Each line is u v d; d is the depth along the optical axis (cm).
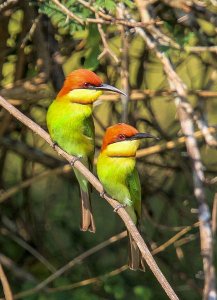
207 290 845
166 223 1347
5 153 1333
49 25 1156
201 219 873
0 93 1146
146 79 1269
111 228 1421
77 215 1414
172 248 1362
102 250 1398
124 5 1033
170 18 1067
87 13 973
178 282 1377
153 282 1390
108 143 928
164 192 1307
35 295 1289
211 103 1338
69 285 1275
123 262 1387
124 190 938
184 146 1245
